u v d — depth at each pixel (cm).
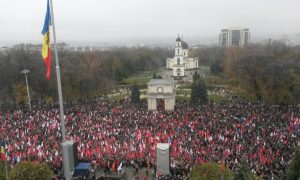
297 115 8969
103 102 11806
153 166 5922
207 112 9444
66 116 9000
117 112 9544
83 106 10681
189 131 7588
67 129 7775
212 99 13050
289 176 3512
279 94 11200
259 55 12212
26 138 7025
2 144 6394
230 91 14462
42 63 12988
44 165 4638
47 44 3400
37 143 6738
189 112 9494
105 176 5484
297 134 7219
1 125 8106
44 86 12581
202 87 12031
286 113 9256
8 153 6131
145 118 8788
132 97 12331
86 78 13288
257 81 12019
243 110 9669
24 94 12012
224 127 7831
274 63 11475
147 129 7762
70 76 12850
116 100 12750
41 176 4497
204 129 7725
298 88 10969
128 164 6034
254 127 7788
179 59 19550
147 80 19138
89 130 7681
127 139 7025
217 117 8775
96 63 16875
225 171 4525
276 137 6969
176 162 5819
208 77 19125
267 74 11425
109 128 7831
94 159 5981
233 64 14188
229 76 15188
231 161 5719
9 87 12119
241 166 3606
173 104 10906
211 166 4569
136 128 7850
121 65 19500
